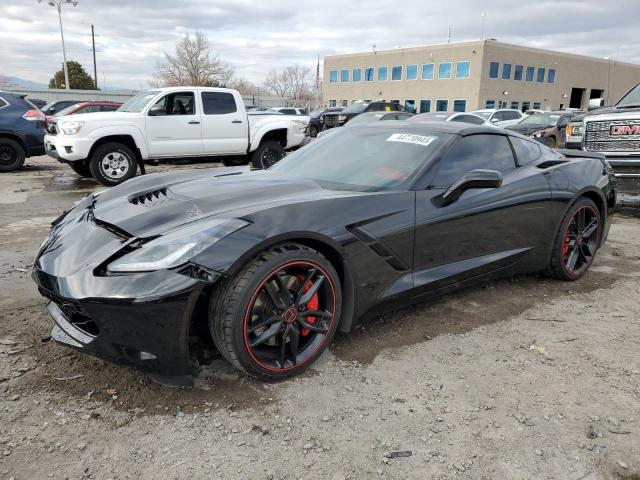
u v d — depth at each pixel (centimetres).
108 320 225
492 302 375
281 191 295
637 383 269
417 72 4953
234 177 343
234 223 241
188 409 236
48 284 242
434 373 274
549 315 355
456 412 240
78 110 1438
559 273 413
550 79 5094
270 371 253
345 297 284
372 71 5416
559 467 207
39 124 1136
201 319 256
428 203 311
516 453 214
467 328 330
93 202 325
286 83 8225
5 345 289
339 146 377
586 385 266
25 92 3400
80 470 198
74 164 946
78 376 259
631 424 235
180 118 964
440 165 328
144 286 221
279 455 209
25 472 195
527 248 381
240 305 235
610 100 5941
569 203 402
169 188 318
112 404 238
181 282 222
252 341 246
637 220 689
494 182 309
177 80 5909
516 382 267
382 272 292
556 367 284
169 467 201
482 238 345
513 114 1862
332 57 5872
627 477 202
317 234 260
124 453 207
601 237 450
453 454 212
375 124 402
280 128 1094
